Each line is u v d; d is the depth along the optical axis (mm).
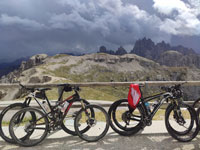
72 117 4941
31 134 4434
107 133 4941
